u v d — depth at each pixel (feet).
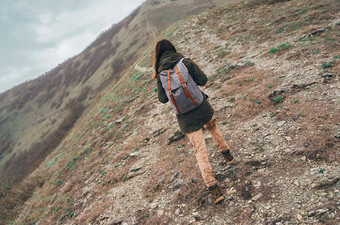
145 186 14.64
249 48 33.53
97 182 19.77
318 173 9.28
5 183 50.98
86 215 15.60
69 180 26.11
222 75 27.43
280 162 10.72
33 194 36.88
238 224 8.80
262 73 22.12
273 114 14.78
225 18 60.75
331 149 10.05
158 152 18.47
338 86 14.56
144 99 38.42
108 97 71.20
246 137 13.69
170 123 22.95
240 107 17.58
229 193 10.44
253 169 11.07
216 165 12.64
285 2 48.62
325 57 19.34
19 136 328.29
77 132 59.26
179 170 13.97
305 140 11.12
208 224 9.48
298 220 7.82
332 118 11.82
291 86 16.80
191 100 9.63
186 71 9.67
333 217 7.33
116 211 13.83
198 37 57.72
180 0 279.69
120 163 20.40
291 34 29.99
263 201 9.25
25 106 415.23
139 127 26.81
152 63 65.62
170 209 11.36
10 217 32.58
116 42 323.16
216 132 11.52
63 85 390.63
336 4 32.81
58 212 19.84
